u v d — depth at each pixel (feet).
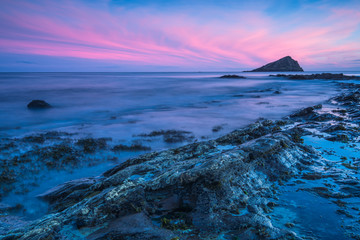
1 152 51.96
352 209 19.52
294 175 26.48
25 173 40.91
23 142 60.29
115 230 17.40
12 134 71.36
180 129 73.77
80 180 35.37
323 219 18.31
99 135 68.03
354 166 28.76
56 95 179.83
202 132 69.21
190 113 104.68
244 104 130.41
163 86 270.87
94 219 19.03
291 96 165.27
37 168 43.14
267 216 18.79
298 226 17.53
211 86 269.23
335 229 17.04
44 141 61.46
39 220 22.20
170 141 59.77
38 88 236.43
